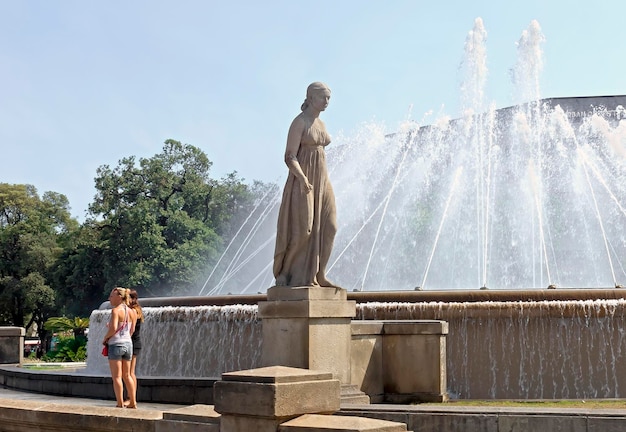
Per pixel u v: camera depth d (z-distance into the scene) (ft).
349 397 31.73
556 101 148.87
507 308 39.34
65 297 197.06
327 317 32.14
